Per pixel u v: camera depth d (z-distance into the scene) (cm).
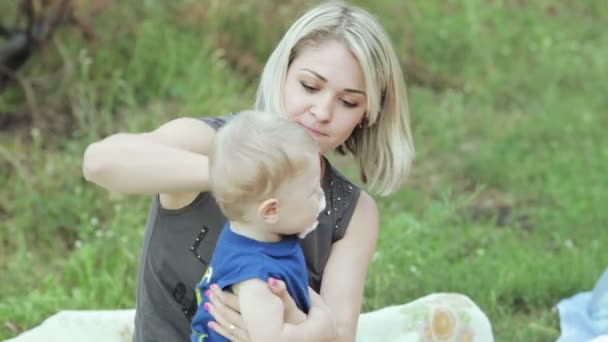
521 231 522
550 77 748
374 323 358
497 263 459
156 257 259
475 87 723
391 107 263
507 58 769
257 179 220
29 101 571
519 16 840
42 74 607
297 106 250
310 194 226
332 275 262
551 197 570
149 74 621
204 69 627
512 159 609
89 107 575
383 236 464
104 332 350
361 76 249
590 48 809
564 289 439
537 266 454
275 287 223
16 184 509
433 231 489
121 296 419
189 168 229
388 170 270
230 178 221
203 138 247
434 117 654
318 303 240
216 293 231
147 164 229
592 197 560
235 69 663
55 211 493
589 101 719
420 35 755
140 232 472
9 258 470
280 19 688
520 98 714
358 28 249
